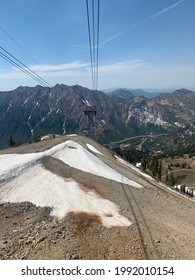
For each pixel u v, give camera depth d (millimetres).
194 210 40156
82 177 39156
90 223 25594
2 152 50438
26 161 39969
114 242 22500
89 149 63344
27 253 20469
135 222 27031
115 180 43156
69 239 22500
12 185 32938
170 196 46219
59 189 33594
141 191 41625
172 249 22531
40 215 26844
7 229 24641
